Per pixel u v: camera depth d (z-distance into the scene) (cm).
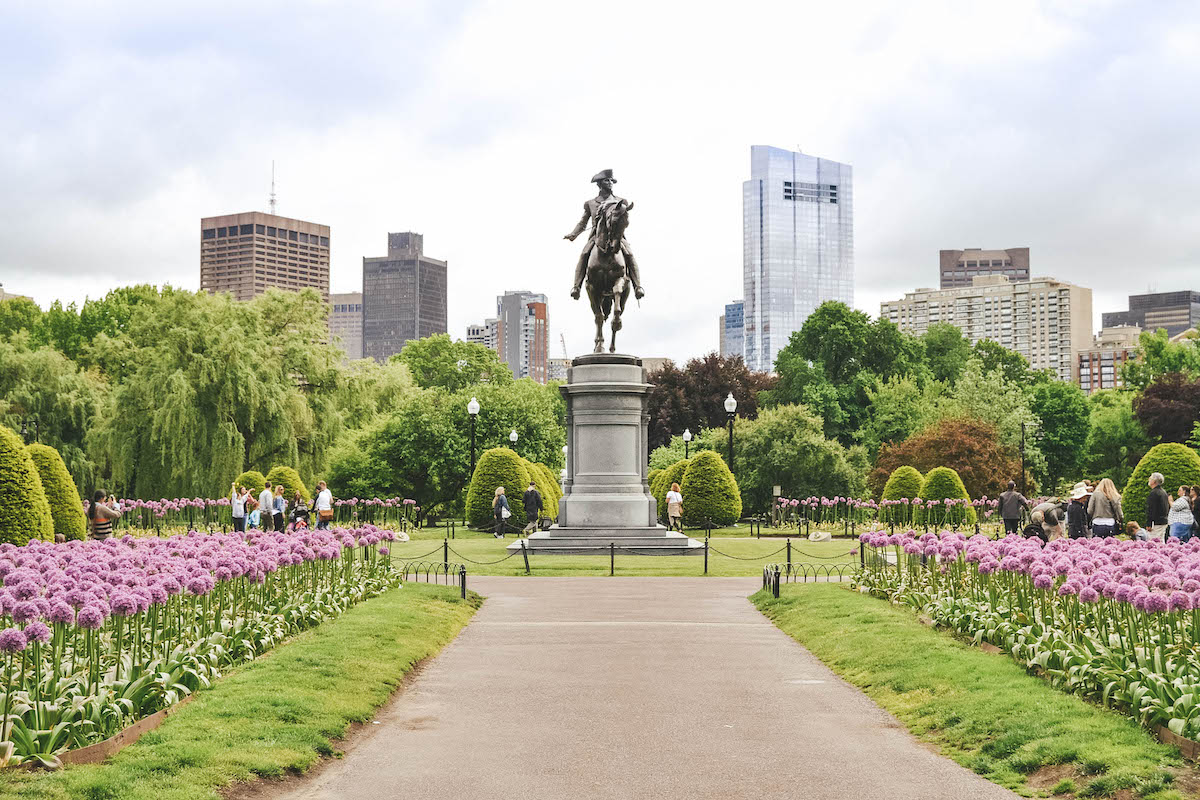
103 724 1007
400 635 1695
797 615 2000
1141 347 9488
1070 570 1423
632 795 971
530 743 1154
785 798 959
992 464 5772
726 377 8725
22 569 1215
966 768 1047
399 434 6344
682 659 1648
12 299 8125
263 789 959
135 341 5534
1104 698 1140
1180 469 3309
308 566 1941
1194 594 1155
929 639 1591
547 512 4925
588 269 3647
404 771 1045
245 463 5297
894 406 7725
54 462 3006
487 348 10725
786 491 5919
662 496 5278
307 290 6291
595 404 3525
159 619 1396
